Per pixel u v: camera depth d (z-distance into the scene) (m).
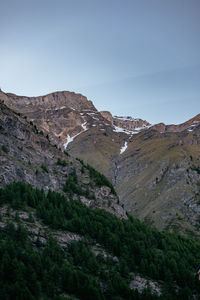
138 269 169.75
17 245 144.62
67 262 151.25
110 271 157.62
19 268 129.75
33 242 154.50
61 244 163.62
